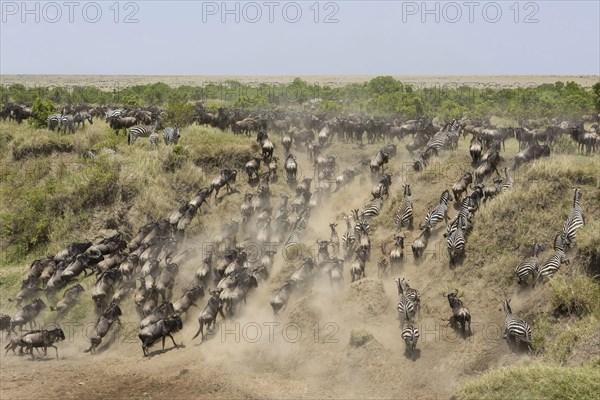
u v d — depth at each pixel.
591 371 22.80
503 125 59.72
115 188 46.47
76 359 31.92
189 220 42.72
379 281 32.53
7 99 85.81
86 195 46.12
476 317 29.14
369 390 26.20
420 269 34.03
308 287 34.66
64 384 27.84
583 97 72.50
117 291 36.69
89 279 39.66
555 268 27.91
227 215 45.03
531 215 32.03
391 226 38.47
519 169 37.88
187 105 59.34
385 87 91.81
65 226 45.25
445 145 43.97
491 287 30.33
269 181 48.47
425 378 26.41
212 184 46.09
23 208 47.12
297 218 40.91
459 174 40.69
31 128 57.03
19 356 32.38
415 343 27.38
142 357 31.59
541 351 25.94
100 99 94.62
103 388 27.28
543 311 27.42
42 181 50.16
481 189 36.00
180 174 47.91
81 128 56.50
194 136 53.00
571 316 26.52
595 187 32.41
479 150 40.78
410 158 47.03
